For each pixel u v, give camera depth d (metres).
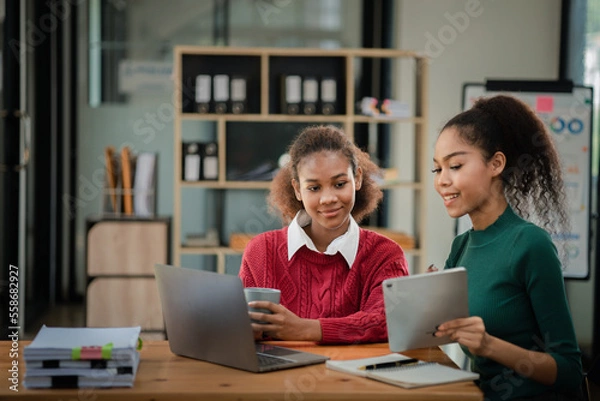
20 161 5.12
